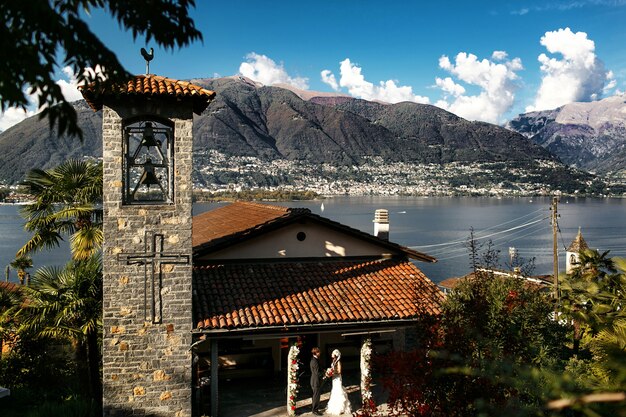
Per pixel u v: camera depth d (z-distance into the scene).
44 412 15.77
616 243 128.38
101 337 19.83
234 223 24.30
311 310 17.28
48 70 4.67
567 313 24.80
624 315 11.80
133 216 15.39
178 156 15.62
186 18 5.87
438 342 11.02
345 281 19.38
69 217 18.88
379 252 21.22
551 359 13.71
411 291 19.03
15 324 20.62
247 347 20.06
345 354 21.27
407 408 10.82
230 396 18.08
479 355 10.39
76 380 21.72
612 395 3.37
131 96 15.04
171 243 15.58
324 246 20.59
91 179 19.06
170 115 15.53
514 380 6.46
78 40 4.78
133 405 15.43
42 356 21.52
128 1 5.55
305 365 20.80
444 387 10.37
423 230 152.50
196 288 17.78
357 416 11.73
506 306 12.98
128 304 15.40
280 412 16.78
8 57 4.28
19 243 127.56
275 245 20.05
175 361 15.66
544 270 87.62
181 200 15.63
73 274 17.66
